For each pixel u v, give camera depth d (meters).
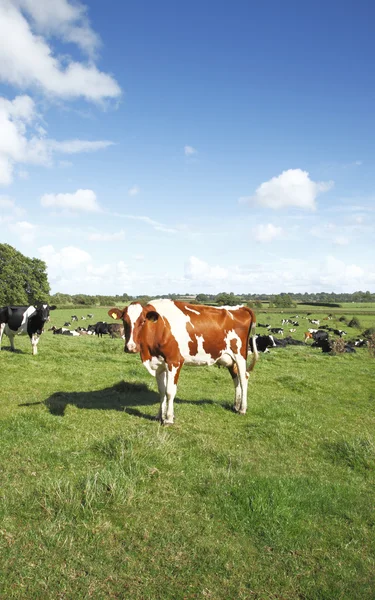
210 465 5.88
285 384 12.98
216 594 3.38
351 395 12.23
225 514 4.49
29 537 3.85
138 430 7.14
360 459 6.62
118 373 12.58
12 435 6.42
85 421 7.61
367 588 3.57
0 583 3.29
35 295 69.56
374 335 31.59
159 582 3.45
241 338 9.02
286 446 7.16
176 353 8.09
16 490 4.62
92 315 73.00
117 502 4.47
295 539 4.16
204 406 9.42
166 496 4.79
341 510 4.84
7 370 11.85
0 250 66.62
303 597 3.43
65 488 4.61
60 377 11.60
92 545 3.82
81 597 3.22
